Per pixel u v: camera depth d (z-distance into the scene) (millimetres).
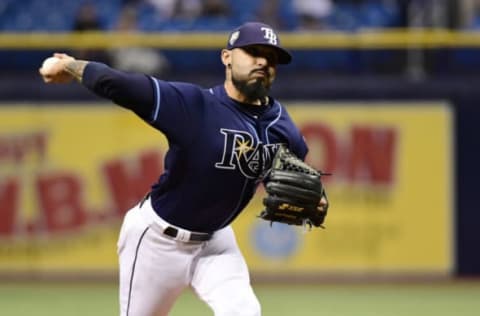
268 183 17859
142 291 18578
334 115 37875
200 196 17656
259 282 37719
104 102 38125
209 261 18281
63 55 17094
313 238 37969
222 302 17719
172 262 18250
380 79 38062
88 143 38156
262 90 17328
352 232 38000
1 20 48469
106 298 34219
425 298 34594
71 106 38125
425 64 41000
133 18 44406
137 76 16766
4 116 38156
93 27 43656
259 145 17625
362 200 37969
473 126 38094
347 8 47281
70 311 31766
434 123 38094
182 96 17062
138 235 18312
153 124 17016
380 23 46812
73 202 38219
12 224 38281
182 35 39312
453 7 43531
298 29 45000
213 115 17312
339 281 37938
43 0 48688
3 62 43750
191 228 18000
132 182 38094
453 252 38156
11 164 38188
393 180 38031
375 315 31297
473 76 38219
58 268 38375
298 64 43688
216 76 39156
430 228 38125
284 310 32094
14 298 34250
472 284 37500
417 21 44281
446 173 38094
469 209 38156
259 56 17234
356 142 37938
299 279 38000
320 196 17969
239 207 18250
